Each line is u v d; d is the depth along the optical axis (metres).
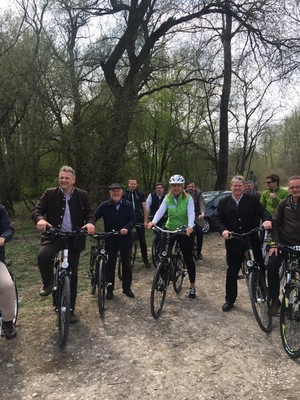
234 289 5.29
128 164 20.36
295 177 4.46
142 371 3.67
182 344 4.24
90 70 14.19
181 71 20.28
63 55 13.02
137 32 14.79
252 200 4.97
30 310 5.22
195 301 5.69
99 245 5.64
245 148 26.06
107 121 13.77
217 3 14.27
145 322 4.86
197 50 16.38
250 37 15.22
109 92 13.89
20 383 3.47
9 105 11.92
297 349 3.88
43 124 12.56
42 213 4.68
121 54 14.28
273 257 4.65
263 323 4.53
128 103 14.16
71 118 13.24
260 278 4.68
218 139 23.83
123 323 4.81
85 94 13.52
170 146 22.33
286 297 4.12
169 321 4.89
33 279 6.86
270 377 3.58
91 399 3.23
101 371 3.67
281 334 4.13
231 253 5.15
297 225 4.48
